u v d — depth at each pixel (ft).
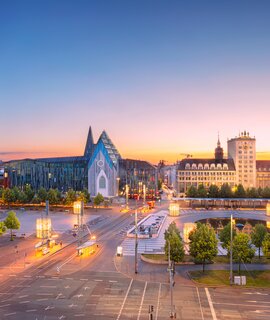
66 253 345.31
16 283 255.29
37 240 404.77
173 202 649.20
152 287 247.50
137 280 262.67
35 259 322.14
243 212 646.74
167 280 262.47
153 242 394.93
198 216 604.08
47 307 212.64
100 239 411.95
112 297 228.63
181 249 286.87
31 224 513.04
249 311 207.21
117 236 428.56
